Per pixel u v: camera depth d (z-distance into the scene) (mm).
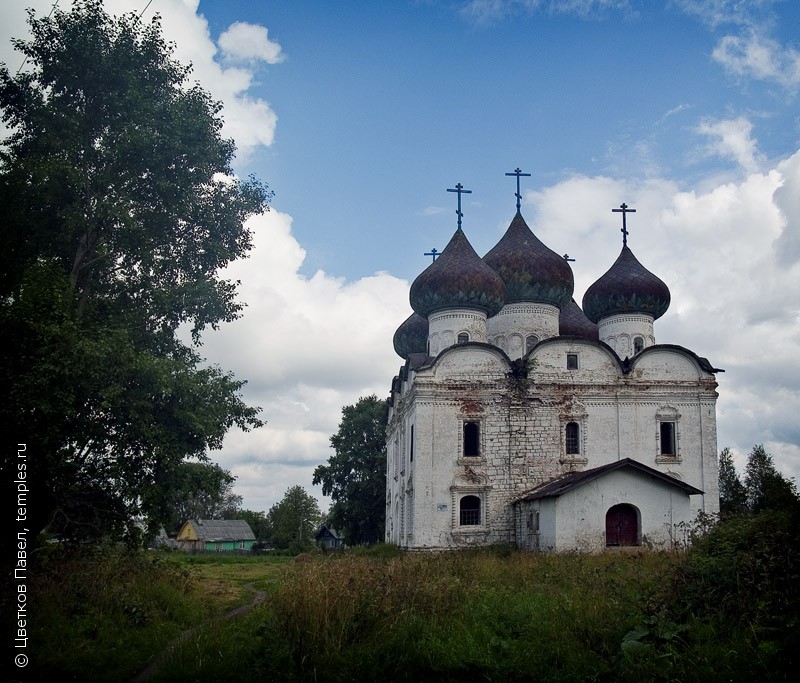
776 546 13375
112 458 21547
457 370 37562
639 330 43594
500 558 29406
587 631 12562
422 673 12227
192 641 14156
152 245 25141
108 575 19062
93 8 24109
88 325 22734
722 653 10891
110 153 23312
